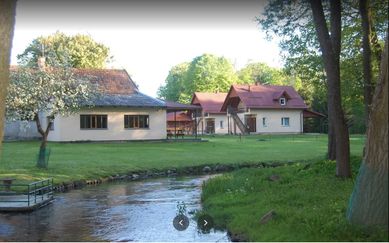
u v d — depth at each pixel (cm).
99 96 3638
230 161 2681
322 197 1210
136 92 4591
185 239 1059
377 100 796
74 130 4134
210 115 7081
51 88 2284
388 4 1741
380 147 787
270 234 897
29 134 4462
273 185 1496
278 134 6259
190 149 3409
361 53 2177
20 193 1694
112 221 1302
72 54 6706
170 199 1658
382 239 736
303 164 1895
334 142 1852
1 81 715
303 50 2416
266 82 9850
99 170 2291
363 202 805
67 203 1605
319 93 2738
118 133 4288
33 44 6000
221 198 1429
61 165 2377
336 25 1614
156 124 4434
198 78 8994
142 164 2516
